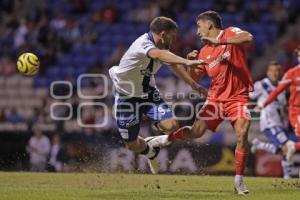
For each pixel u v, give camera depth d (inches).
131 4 2522.1
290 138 1381.6
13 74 2284.7
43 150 1600.6
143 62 860.6
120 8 2517.2
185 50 2174.0
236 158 877.8
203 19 909.2
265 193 878.4
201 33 912.9
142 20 2452.0
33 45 2372.0
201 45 2191.2
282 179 1107.3
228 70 893.2
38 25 2448.3
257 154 1536.7
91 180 1057.5
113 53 2324.1
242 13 2394.2
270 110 1341.0
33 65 984.9
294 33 2324.1
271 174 1528.1
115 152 1393.9
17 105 2186.3
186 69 944.3
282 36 2317.9
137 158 1382.9
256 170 1536.7
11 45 2428.6
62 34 2409.0
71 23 2438.5
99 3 2561.5
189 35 2235.5
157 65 879.1
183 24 2348.7
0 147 1624.0
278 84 1288.1
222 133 1697.8
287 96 1387.8
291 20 2390.5
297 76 1188.5
